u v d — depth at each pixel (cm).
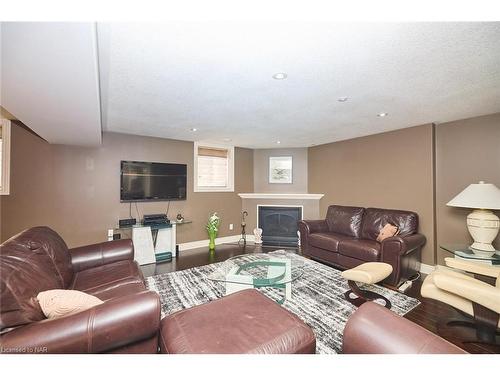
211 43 148
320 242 367
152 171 412
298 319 128
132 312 110
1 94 172
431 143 331
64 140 322
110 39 142
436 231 336
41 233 195
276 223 515
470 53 160
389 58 166
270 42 147
